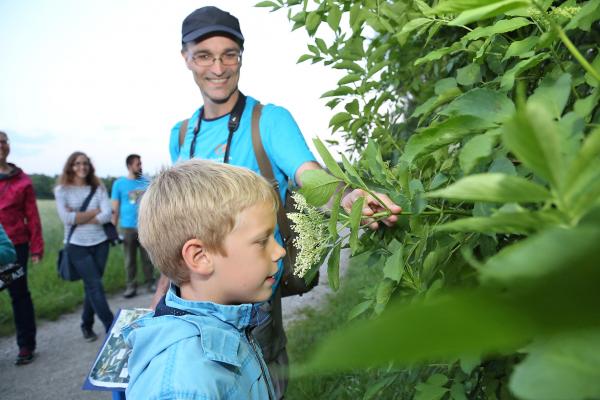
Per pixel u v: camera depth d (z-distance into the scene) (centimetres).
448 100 130
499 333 16
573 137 52
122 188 650
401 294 126
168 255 140
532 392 22
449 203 121
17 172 442
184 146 233
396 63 216
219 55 213
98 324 557
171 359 121
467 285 105
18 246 437
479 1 53
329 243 128
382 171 130
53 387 402
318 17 183
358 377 281
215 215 132
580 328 18
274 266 147
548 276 19
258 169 214
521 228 38
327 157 108
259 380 141
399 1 177
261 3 193
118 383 171
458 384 129
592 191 30
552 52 97
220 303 142
